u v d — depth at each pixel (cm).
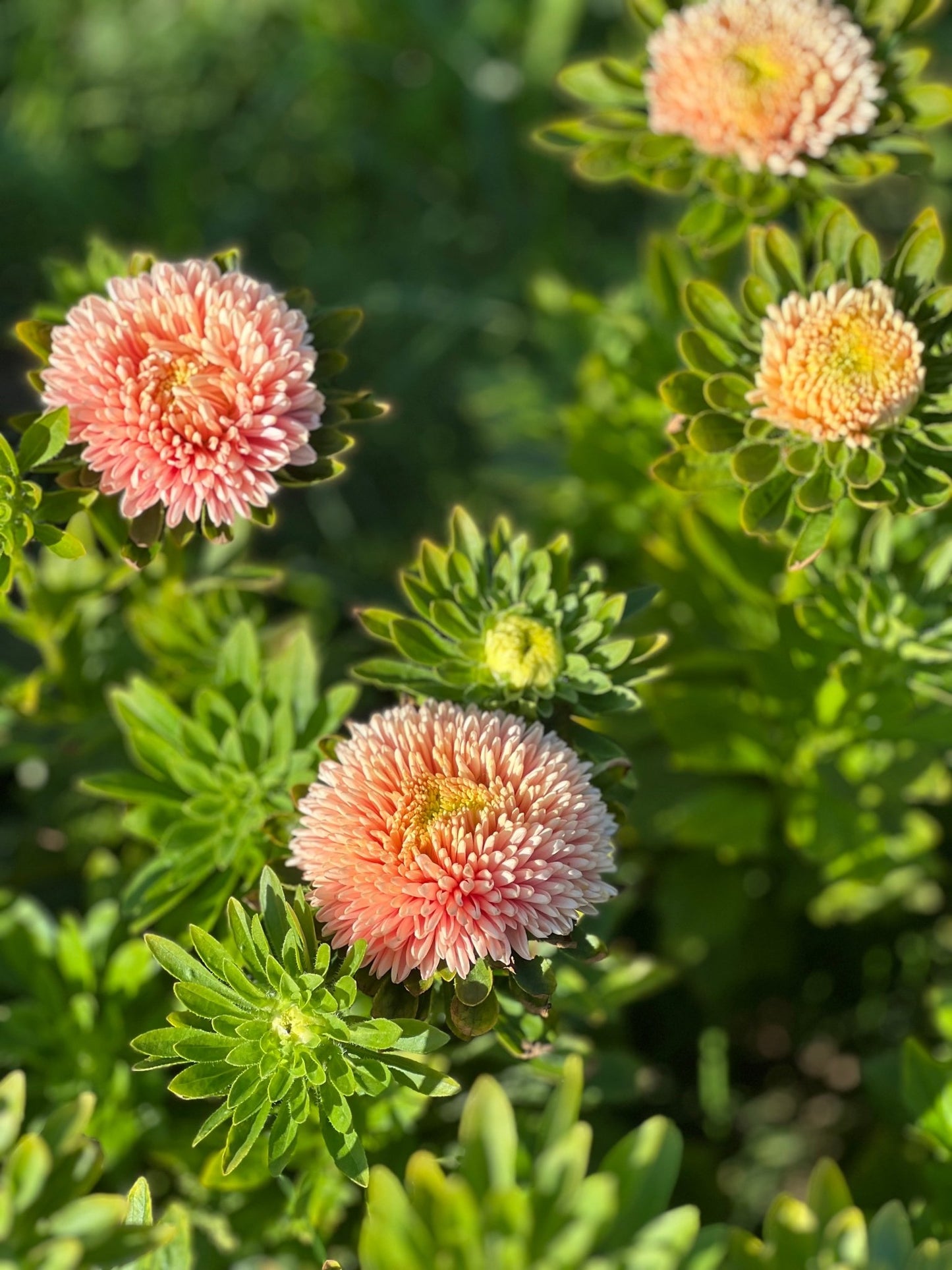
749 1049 60
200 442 40
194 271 41
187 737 45
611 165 47
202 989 38
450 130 86
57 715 52
